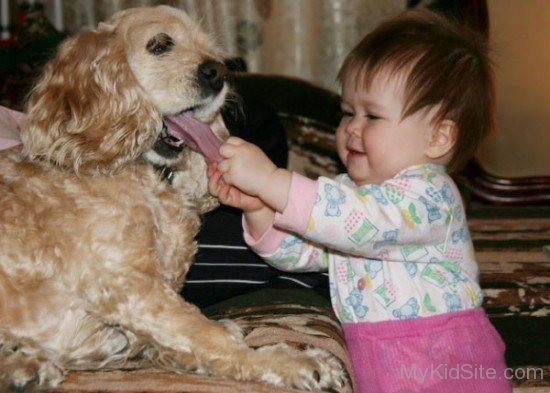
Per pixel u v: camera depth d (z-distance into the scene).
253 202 1.52
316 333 1.45
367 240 1.43
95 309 1.39
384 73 1.56
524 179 3.28
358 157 1.62
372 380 1.51
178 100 1.55
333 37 3.53
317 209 1.40
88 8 3.44
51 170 1.48
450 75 1.57
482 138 1.69
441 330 1.51
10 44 2.60
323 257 1.67
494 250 2.33
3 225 1.41
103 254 1.39
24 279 1.40
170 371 1.34
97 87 1.53
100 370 1.38
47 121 1.51
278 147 1.87
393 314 1.52
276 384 1.33
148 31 1.59
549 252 2.28
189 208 1.61
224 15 3.48
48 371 1.32
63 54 1.59
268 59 3.55
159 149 1.59
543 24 3.24
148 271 1.42
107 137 1.50
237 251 1.69
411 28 1.63
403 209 1.45
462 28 1.69
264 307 1.58
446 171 1.68
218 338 1.36
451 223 1.54
